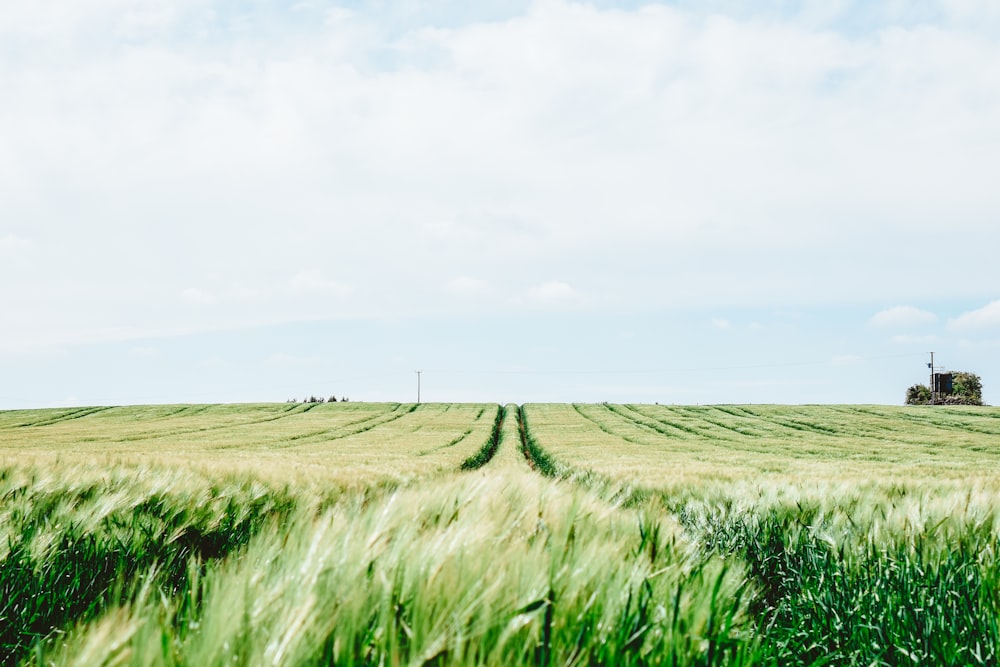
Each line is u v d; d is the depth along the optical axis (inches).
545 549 60.9
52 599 113.5
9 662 85.3
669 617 49.9
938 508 146.6
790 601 125.0
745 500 195.6
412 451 1184.2
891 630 101.3
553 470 811.4
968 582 102.7
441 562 51.1
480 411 2507.4
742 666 49.2
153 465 249.1
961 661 88.5
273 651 38.1
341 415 2316.7
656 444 1374.3
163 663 36.4
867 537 126.5
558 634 45.8
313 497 197.9
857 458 1090.1
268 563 55.7
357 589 45.9
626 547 72.7
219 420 2112.5
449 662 39.6
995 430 1676.9
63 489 174.4
